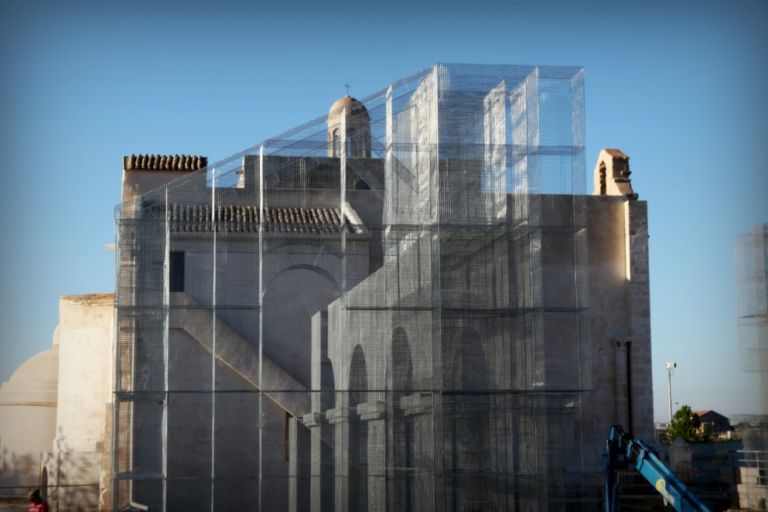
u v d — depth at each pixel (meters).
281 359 39.44
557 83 31.31
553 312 30.78
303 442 33.62
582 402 30.52
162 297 32.22
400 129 32.16
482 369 30.08
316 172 32.94
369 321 31.28
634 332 43.53
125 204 32.78
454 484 29.50
